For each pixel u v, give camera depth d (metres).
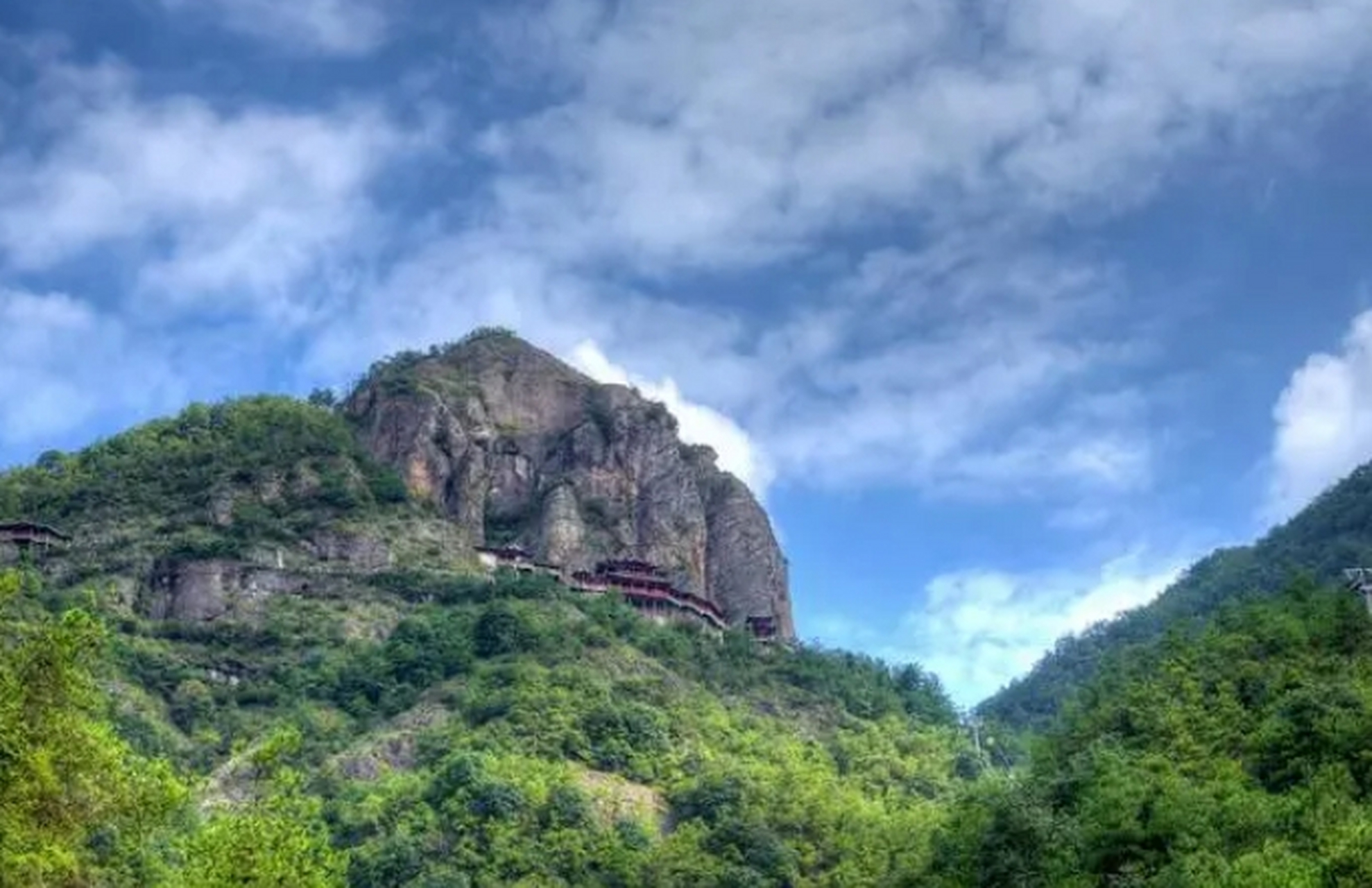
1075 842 88.12
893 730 186.62
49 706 49.75
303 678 176.75
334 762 153.25
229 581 196.12
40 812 48.31
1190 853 81.62
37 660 49.84
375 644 186.12
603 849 134.88
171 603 193.38
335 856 60.50
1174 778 89.88
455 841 133.75
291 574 199.88
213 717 167.12
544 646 181.12
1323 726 89.19
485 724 159.88
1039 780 102.12
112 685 162.62
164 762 54.81
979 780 161.88
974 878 91.06
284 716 167.75
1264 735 93.12
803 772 155.25
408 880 127.62
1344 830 72.81
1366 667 100.50
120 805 51.59
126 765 54.16
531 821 136.12
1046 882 86.88
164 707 167.62
